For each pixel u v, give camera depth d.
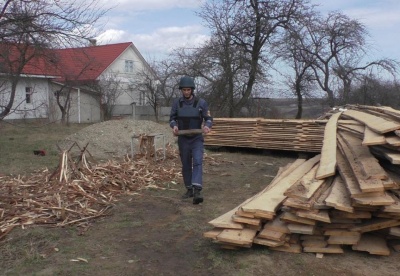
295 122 10.75
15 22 11.49
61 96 27.58
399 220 3.92
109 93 30.64
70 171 6.90
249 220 4.07
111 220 5.31
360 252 4.10
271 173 8.67
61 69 14.66
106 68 32.03
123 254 4.20
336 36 25.70
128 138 11.82
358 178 4.03
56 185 6.41
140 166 8.44
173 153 10.43
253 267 3.82
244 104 23.34
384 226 3.94
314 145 10.39
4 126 19.19
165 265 3.94
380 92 25.17
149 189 6.96
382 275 3.66
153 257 4.13
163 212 5.71
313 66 26.42
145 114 30.47
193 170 6.14
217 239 3.99
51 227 4.94
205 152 11.41
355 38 25.83
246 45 22.83
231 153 11.61
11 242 4.43
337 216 3.96
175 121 6.21
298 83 26.28
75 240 4.57
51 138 15.24
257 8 22.16
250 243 3.92
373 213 3.96
